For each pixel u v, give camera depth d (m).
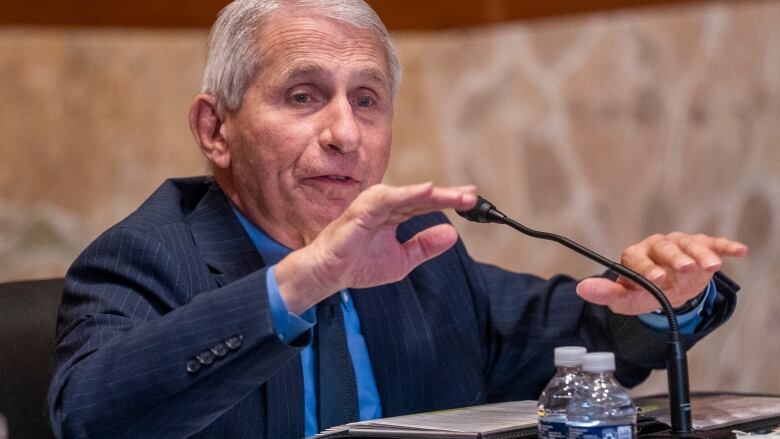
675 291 4.52
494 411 4.13
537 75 10.60
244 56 4.74
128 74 9.38
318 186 4.67
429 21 10.66
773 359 10.73
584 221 10.55
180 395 3.74
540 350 5.50
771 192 10.74
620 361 5.28
